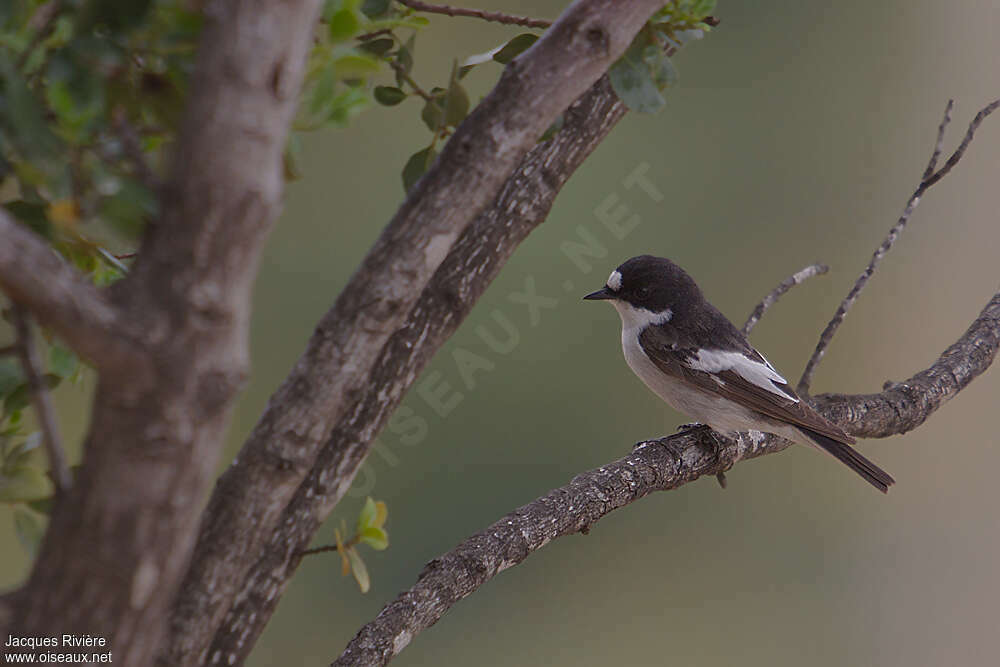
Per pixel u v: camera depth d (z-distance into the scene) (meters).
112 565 3.62
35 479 4.52
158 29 3.98
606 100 5.93
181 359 3.48
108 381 3.49
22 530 4.59
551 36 4.39
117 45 3.97
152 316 3.45
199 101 3.45
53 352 5.18
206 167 3.44
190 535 3.73
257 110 3.44
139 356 3.43
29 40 4.13
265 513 4.27
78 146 3.95
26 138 3.69
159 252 3.48
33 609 3.68
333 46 4.12
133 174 3.79
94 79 3.92
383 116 16.48
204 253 3.46
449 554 6.83
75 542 3.62
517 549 7.03
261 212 3.50
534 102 4.37
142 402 3.50
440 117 5.47
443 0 15.84
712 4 5.09
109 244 5.14
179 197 3.47
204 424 3.57
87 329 3.37
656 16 5.04
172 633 4.16
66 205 3.92
